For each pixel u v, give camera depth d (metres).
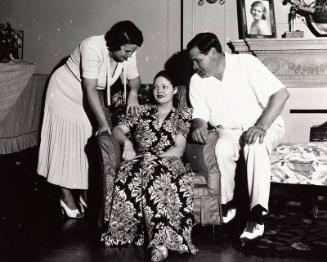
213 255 2.39
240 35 3.96
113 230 2.53
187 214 2.47
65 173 3.12
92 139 3.16
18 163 3.83
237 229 2.85
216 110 3.01
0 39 3.85
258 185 2.55
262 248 2.47
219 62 2.92
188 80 4.05
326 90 3.70
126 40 2.86
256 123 2.81
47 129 3.18
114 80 3.17
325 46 3.60
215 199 2.62
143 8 4.15
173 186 2.47
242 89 2.96
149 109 2.84
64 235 2.76
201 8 3.98
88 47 2.96
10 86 3.10
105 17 4.23
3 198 3.65
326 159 2.87
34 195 3.79
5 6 4.38
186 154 2.83
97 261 2.30
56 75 3.17
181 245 2.39
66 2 4.29
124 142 2.70
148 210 2.41
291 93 3.75
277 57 3.72
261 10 3.81
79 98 3.12
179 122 2.76
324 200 3.57
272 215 3.17
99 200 2.74
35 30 4.36
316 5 3.79
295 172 2.89
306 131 4.02
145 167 2.49
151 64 4.17
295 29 3.92
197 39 2.81
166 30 4.12
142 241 2.54
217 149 2.73
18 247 2.54
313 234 2.72
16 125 3.37
